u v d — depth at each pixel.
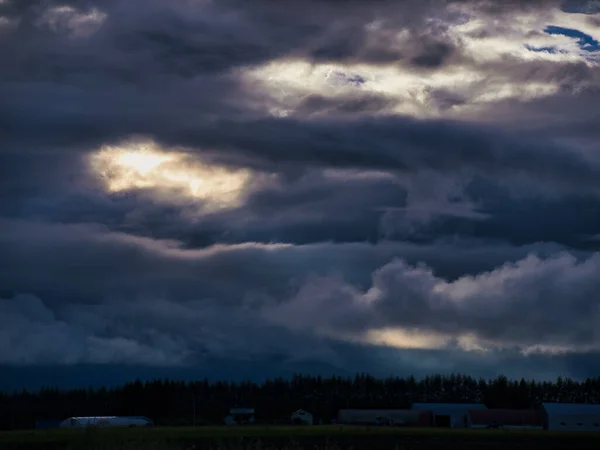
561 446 108.31
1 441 98.69
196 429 123.50
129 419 150.75
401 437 117.31
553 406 159.88
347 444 106.75
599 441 116.56
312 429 129.12
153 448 58.75
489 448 104.56
